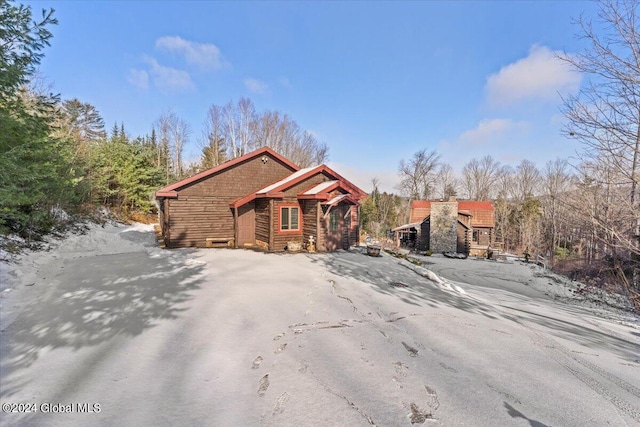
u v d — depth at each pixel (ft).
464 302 24.45
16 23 18.11
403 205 144.97
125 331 15.44
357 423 9.02
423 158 134.00
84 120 114.93
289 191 44.01
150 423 8.90
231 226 48.14
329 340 15.05
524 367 13.23
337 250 44.70
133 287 22.88
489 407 10.09
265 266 31.99
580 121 25.54
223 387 10.84
